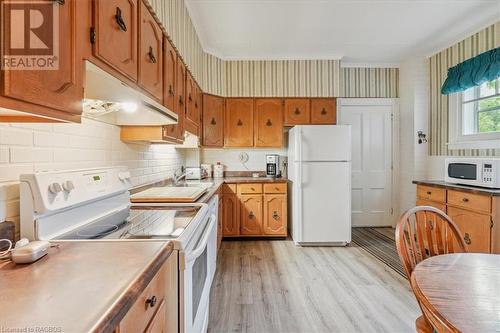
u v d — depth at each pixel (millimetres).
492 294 877
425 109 4105
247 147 4207
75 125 1458
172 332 1078
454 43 3598
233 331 1909
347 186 3693
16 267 775
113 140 1906
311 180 3689
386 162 4637
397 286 2557
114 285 667
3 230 930
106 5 1038
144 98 1309
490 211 2395
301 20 3109
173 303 1079
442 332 742
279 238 4039
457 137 3537
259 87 4191
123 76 1228
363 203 4660
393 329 1921
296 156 3701
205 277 1776
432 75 3994
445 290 904
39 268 770
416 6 2830
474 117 3363
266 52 4035
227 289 2500
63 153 1353
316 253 3439
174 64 2205
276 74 4191
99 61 1003
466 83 3275
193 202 1977
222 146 4148
